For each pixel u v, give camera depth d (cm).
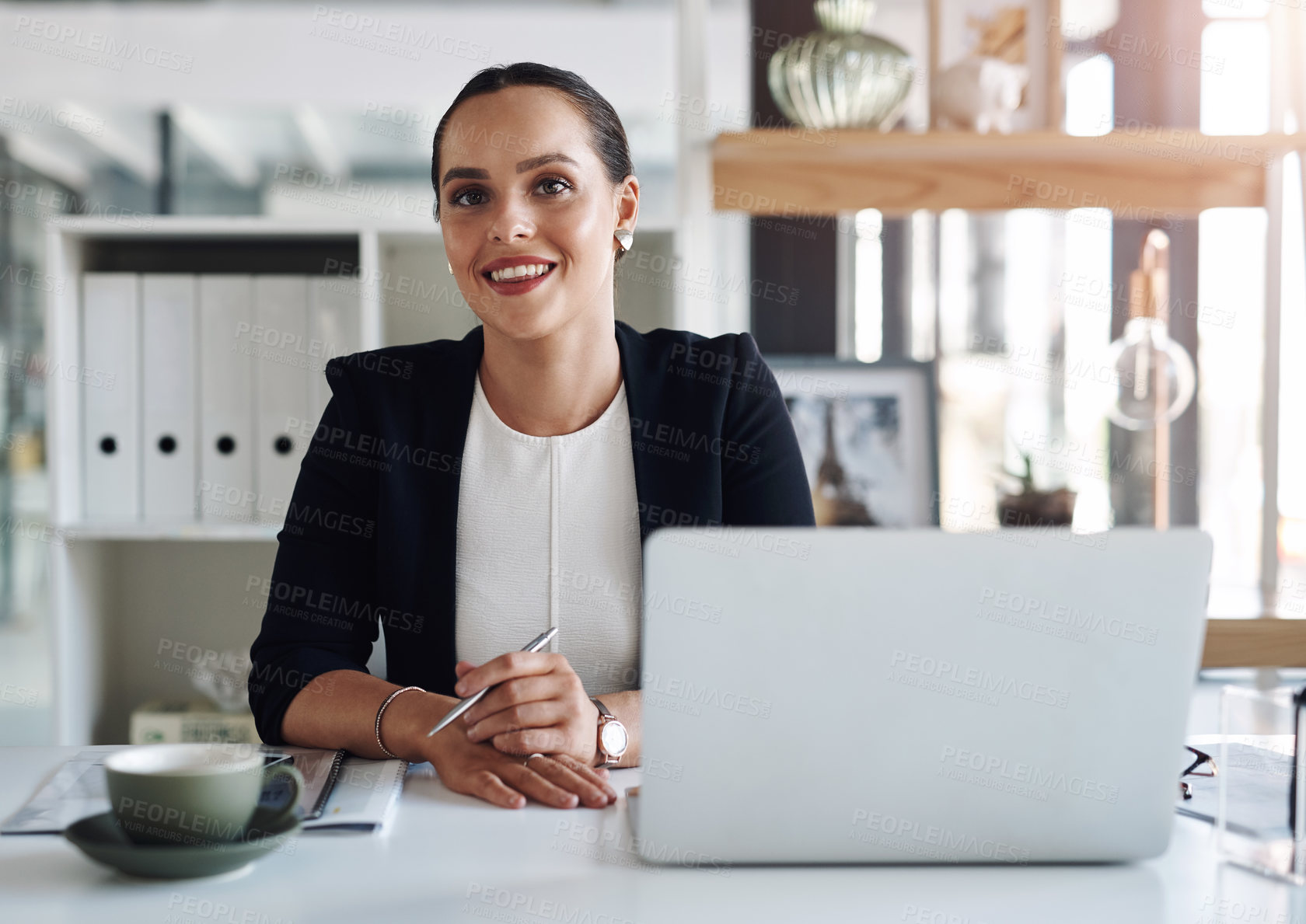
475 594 122
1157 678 70
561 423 124
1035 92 213
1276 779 73
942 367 240
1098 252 242
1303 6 215
